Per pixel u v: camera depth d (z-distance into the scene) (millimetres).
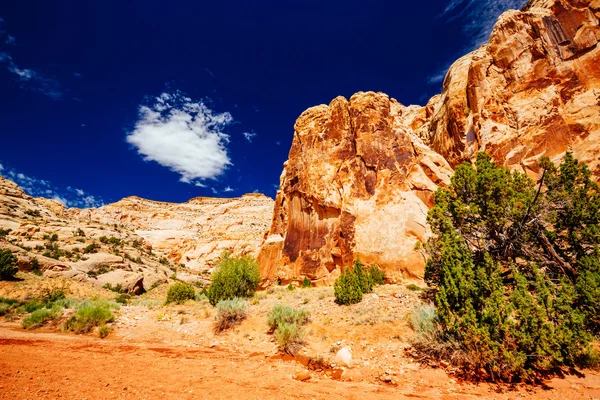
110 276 47531
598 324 7695
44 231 61594
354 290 13500
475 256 9266
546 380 6555
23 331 13000
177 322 13906
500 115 24250
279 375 7215
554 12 23453
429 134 35000
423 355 8008
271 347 9891
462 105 28000
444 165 27312
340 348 8953
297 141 33344
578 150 19625
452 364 7410
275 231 34875
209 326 12750
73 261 49500
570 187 9883
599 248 8797
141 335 12266
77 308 16922
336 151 29250
